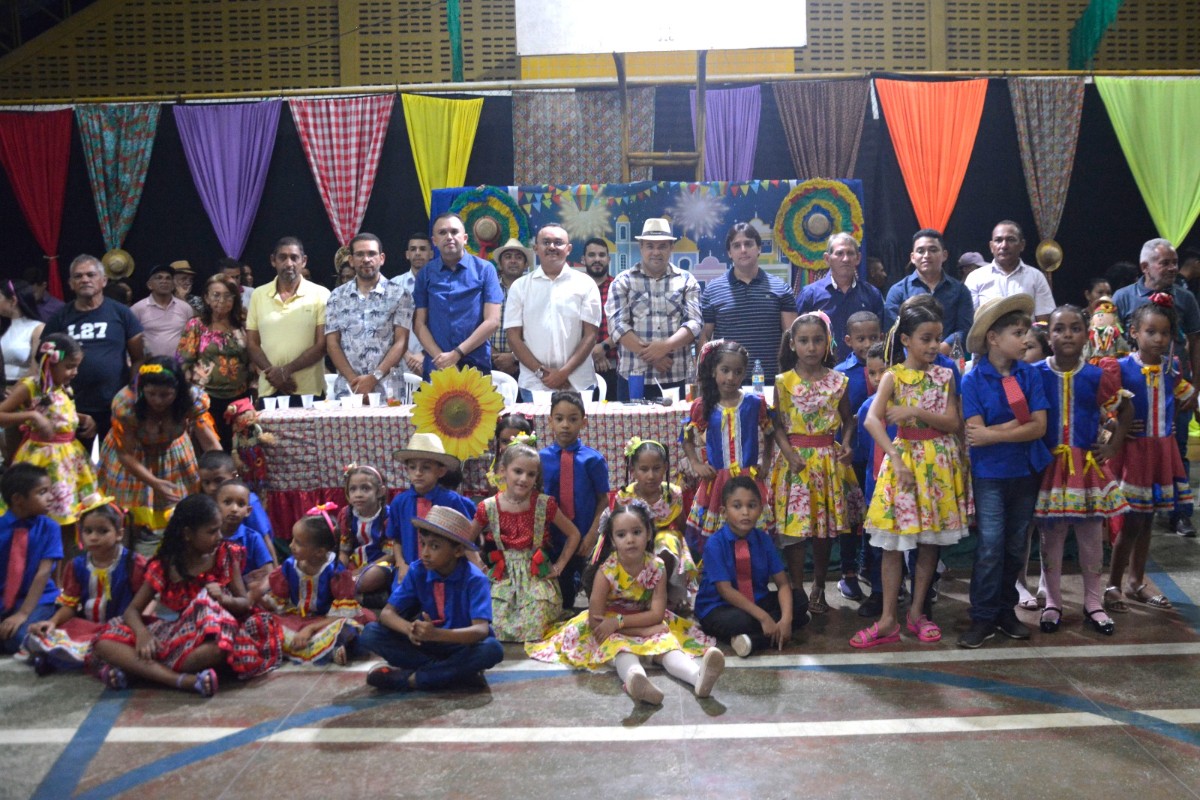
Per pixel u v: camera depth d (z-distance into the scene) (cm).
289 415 528
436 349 586
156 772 311
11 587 426
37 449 483
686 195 745
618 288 577
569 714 351
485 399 500
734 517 416
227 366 581
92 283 576
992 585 413
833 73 937
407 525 448
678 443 513
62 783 304
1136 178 929
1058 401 428
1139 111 929
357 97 940
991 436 406
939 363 430
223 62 1091
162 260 960
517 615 434
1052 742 322
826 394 452
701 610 425
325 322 606
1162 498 460
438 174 937
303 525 424
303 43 1088
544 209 751
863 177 943
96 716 354
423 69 1085
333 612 425
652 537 408
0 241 962
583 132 939
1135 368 459
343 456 525
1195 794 288
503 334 696
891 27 1064
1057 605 431
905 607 468
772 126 941
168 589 394
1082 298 958
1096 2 1023
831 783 297
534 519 439
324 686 382
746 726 338
